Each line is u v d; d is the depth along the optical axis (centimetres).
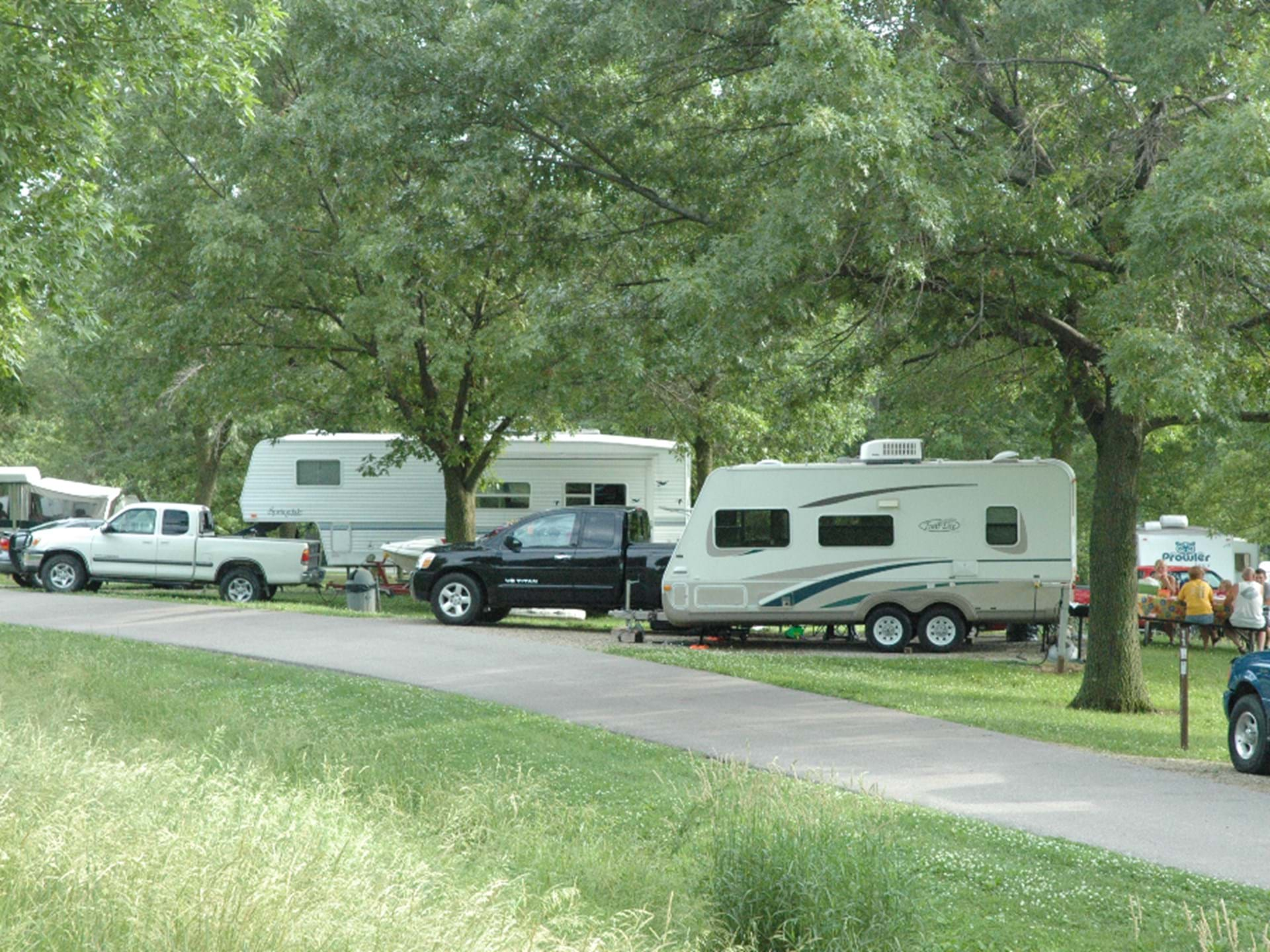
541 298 2462
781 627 3344
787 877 909
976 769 1581
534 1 2212
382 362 3569
